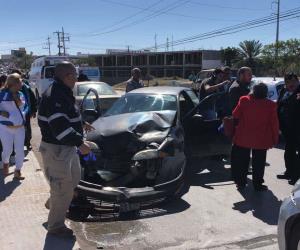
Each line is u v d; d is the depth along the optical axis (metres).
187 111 4.88
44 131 2.84
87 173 3.89
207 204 3.81
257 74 37.28
